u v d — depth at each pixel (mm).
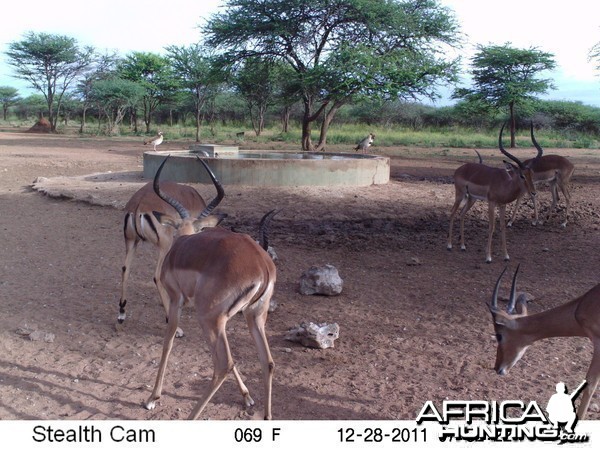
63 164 13289
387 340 3807
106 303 4371
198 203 4266
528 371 3371
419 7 17469
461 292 4734
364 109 33906
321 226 6879
